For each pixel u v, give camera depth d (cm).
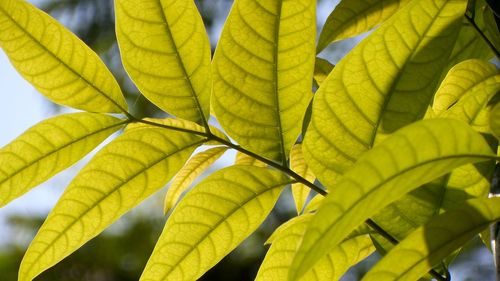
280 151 60
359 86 56
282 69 59
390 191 48
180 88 60
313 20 58
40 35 61
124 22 59
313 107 57
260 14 58
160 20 59
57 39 61
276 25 58
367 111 57
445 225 52
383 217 61
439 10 54
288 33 58
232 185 61
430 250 52
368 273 52
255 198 61
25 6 60
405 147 47
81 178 61
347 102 56
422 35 55
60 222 61
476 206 52
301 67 59
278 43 58
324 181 58
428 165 48
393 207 61
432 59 55
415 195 61
